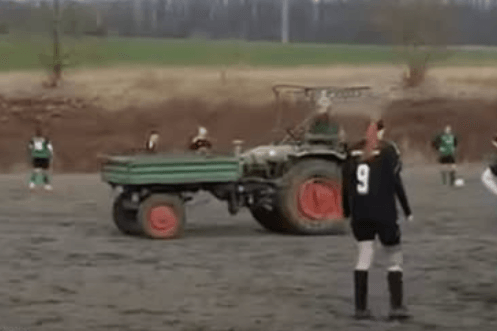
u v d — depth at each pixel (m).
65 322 19.59
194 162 34.94
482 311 20.80
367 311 20.02
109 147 90.00
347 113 64.50
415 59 111.81
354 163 19.84
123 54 123.69
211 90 101.25
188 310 20.92
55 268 27.25
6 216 43.25
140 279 25.22
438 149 63.78
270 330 18.78
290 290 23.52
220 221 41.44
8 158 86.62
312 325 19.27
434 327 19.08
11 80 96.94
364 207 19.64
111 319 19.91
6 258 29.31
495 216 42.81
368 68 117.81
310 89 38.53
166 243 33.38
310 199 35.81
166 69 111.25
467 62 127.06
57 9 110.88
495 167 21.66
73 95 93.94
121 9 177.25
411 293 23.12
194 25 198.38
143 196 34.81
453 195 55.47
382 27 119.25
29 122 89.44
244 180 35.97
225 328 18.95
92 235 35.84
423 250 31.00
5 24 119.75
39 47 111.50
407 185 64.12
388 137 97.12
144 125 93.00
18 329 18.86
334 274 26.08
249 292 23.23
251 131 94.62
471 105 101.06
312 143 37.59
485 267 27.28
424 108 99.94
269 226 37.66
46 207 48.25
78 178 74.94
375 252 30.14
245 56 131.25
